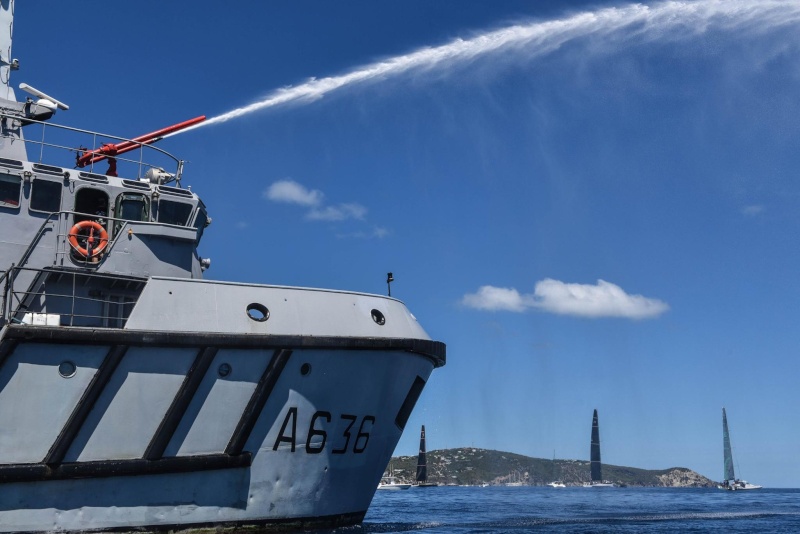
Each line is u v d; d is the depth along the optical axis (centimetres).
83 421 1412
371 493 1783
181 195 1686
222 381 1515
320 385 1608
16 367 1369
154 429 1464
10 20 1798
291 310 1592
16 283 1520
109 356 1421
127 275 1576
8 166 1540
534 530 2033
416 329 1781
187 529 1498
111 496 1438
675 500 5209
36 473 1374
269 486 1579
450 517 2533
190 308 1506
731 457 13562
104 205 1628
